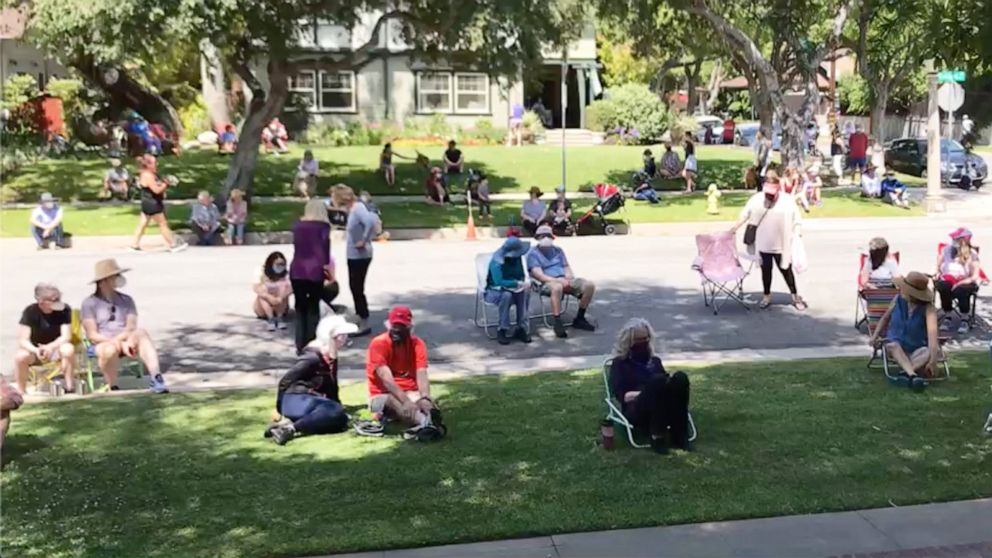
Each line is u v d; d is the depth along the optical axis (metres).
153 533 5.78
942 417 7.99
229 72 34.22
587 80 48.72
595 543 5.61
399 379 7.93
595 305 13.46
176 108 38.91
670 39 35.59
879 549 5.49
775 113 29.39
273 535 5.73
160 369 10.23
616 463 6.92
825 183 31.14
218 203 23.67
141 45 20.92
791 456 7.05
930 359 9.02
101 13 20.12
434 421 7.53
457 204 25.94
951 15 9.70
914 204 26.55
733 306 13.36
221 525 5.89
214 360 10.75
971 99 47.78
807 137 31.77
